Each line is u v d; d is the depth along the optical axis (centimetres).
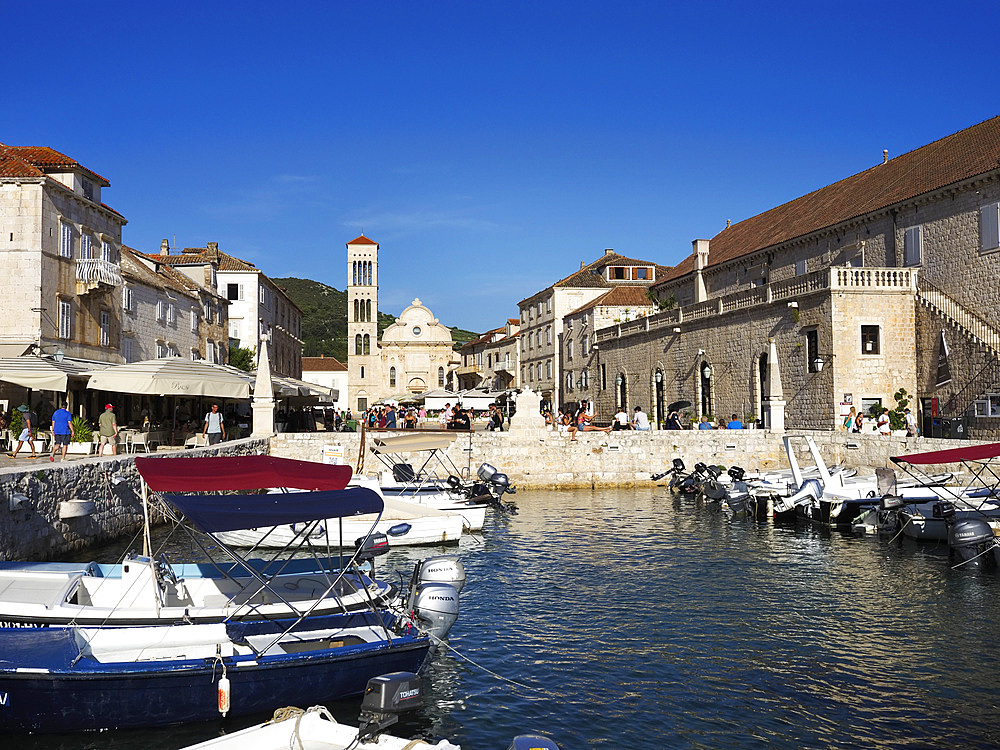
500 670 1409
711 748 1112
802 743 1127
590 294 8119
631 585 2055
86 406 4047
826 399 4103
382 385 11012
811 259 5066
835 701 1273
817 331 4175
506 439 4209
